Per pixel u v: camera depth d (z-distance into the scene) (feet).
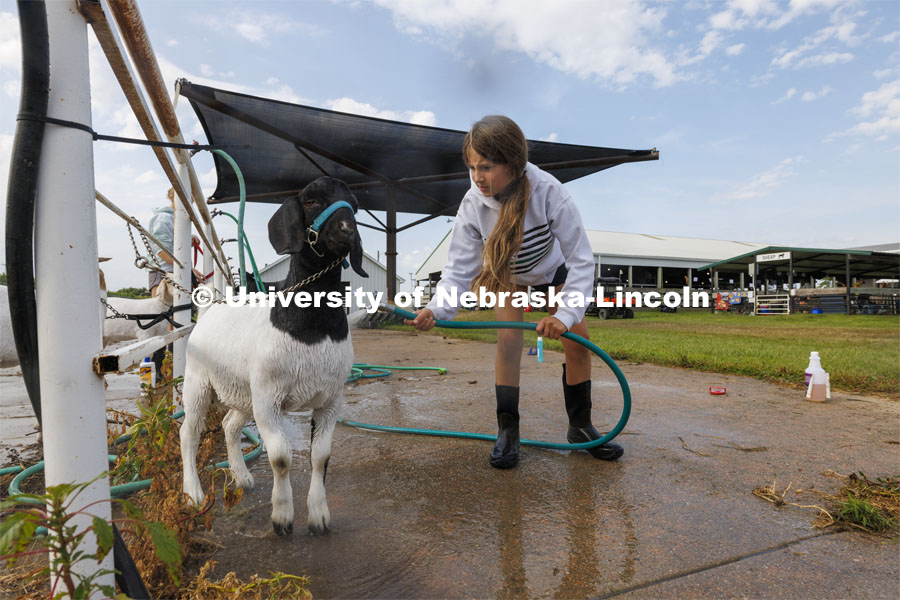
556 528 7.30
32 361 4.07
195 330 8.09
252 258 9.89
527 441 11.06
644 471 9.56
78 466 4.14
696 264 97.91
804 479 9.08
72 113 4.07
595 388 17.21
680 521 7.50
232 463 8.68
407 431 12.21
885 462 9.91
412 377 19.97
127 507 3.99
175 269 12.70
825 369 19.21
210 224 11.33
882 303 72.74
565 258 9.45
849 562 6.34
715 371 20.65
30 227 3.95
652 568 6.22
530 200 8.96
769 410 14.05
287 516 6.98
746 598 5.59
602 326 49.03
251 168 29.91
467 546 6.78
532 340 33.45
